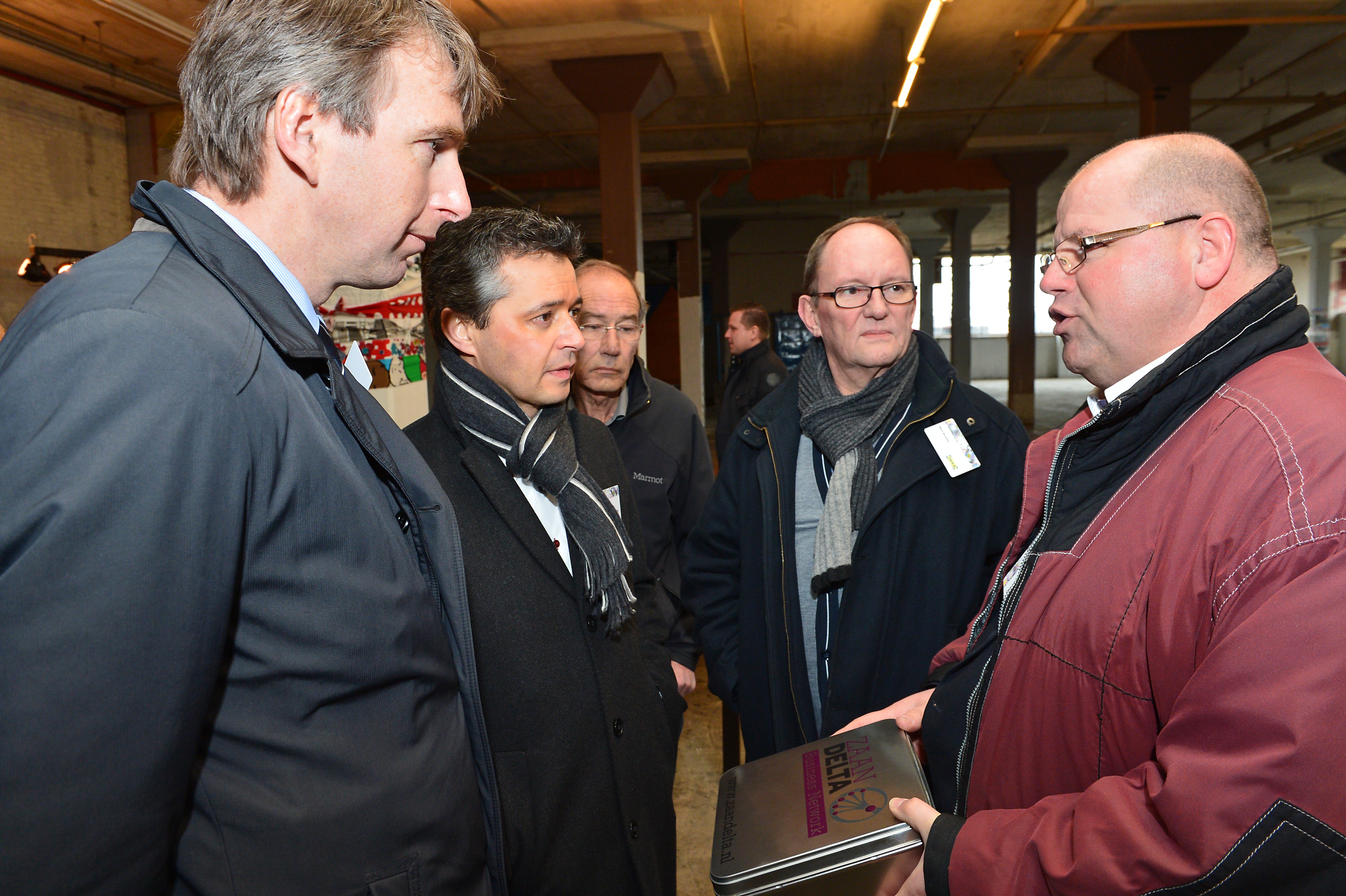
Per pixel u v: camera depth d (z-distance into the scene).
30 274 6.42
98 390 0.50
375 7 0.66
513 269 1.06
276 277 0.68
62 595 0.48
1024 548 1.00
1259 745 0.56
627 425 1.94
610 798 1.11
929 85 9.19
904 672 1.31
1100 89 9.41
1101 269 0.82
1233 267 0.78
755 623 1.45
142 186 0.64
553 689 1.07
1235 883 0.56
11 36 6.01
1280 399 0.67
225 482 0.55
